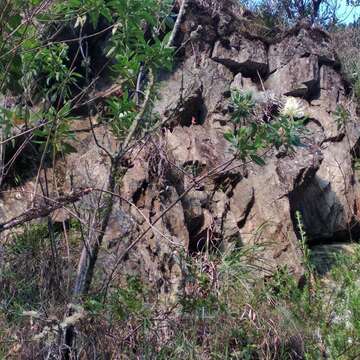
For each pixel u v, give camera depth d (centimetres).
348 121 761
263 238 633
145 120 438
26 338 414
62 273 456
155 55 399
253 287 495
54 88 430
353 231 755
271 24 966
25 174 557
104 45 618
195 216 608
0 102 435
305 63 786
